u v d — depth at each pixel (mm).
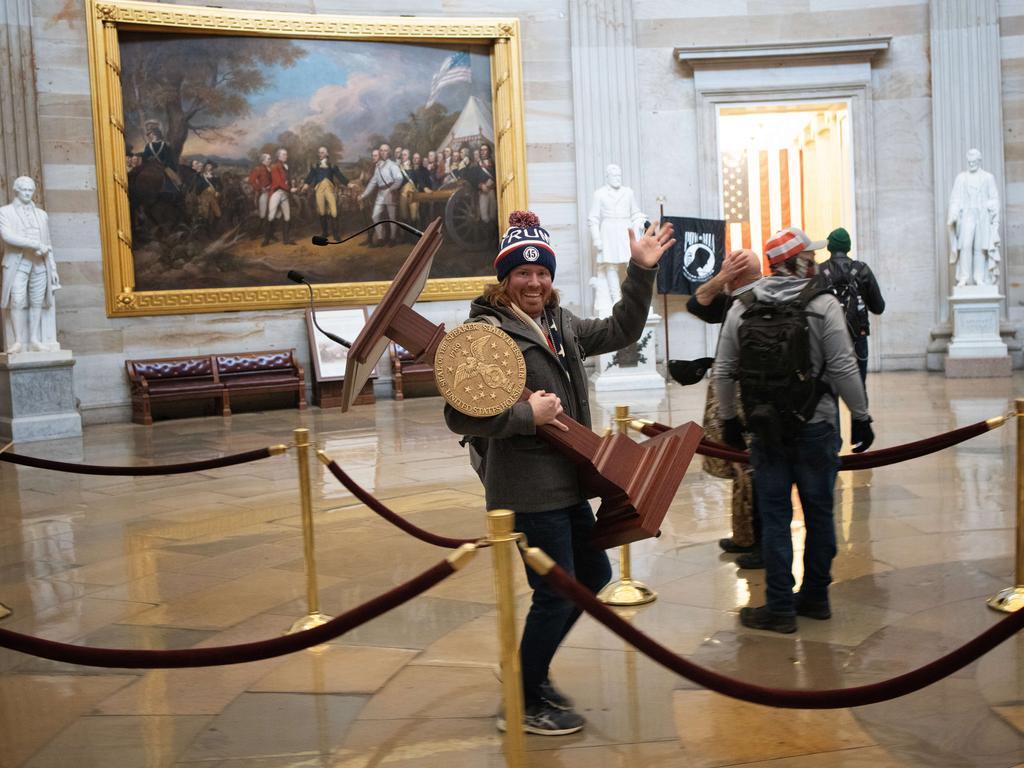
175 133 14859
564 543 3324
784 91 16188
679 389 14219
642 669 4004
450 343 3090
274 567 5871
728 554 5652
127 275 14555
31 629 4914
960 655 2594
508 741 2521
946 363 15000
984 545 5555
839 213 17219
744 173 21734
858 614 4543
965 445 8664
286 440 11305
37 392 12578
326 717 3686
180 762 3359
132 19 14312
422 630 4605
